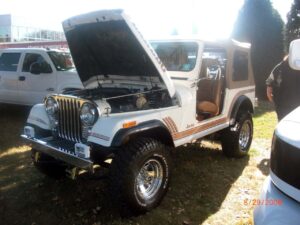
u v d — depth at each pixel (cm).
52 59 783
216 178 469
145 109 381
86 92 421
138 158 338
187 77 447
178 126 405
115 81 465
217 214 371
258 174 489
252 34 1304
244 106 573
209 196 413
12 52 840
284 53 1338
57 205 387
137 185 345
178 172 486
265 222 197
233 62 514
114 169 334
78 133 369
